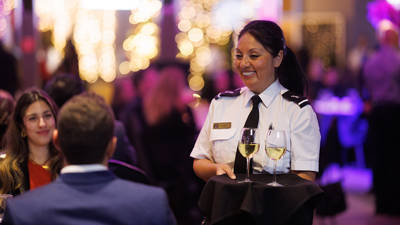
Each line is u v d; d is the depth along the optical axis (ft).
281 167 8.01
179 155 14.61
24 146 9.11
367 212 20.13
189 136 14.67
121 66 29.91
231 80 18.01
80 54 28.89
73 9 27.53
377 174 19.88
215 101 8.74
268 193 6.79
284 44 8.32
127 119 14.62
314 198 6.89
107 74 30.55
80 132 5.78
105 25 29.71
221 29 27.17
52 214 5.50
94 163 5.86
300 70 8.78
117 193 5.72
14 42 27.48
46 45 27.09
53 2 26.94
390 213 19.77
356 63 31.27
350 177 26.32
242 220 7.00
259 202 6.72
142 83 16.98
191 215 14.73
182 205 14.64
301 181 7.26
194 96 15.03
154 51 26.61
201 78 25.96
